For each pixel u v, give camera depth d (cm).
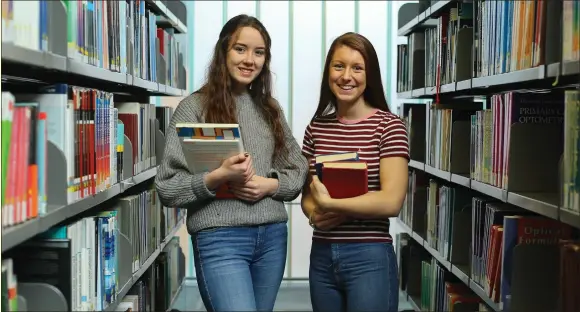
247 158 184
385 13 476
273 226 198
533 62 195
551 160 212
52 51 163
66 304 167
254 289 198
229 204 189
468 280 258
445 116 302
